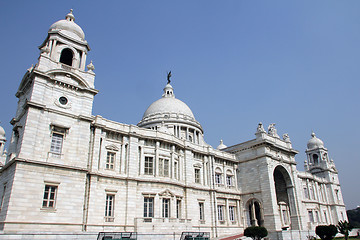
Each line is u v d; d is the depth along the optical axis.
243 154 71.50
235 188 68.56
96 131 46.12
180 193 54.78
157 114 89.06
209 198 60.88
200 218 57.97
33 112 38.41
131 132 50.75
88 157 44.19
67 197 38.34
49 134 39.38
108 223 43.06
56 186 37.94
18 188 34.62
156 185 50.59
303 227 68.50
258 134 69.38
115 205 44.97
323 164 109.88
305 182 95.00
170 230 46.41
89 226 40.56
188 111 92.75
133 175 48.69
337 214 102.25
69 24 48.47
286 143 77.31
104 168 46.25
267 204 63.03
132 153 49.91
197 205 57.56
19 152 36.56
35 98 39.09
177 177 56.47
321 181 103.69
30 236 31.36
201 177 61.44
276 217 61.44
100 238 35.78
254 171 67.81
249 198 66.94
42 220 35.41
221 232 59.59
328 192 106.06
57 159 38.97
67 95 42.84
